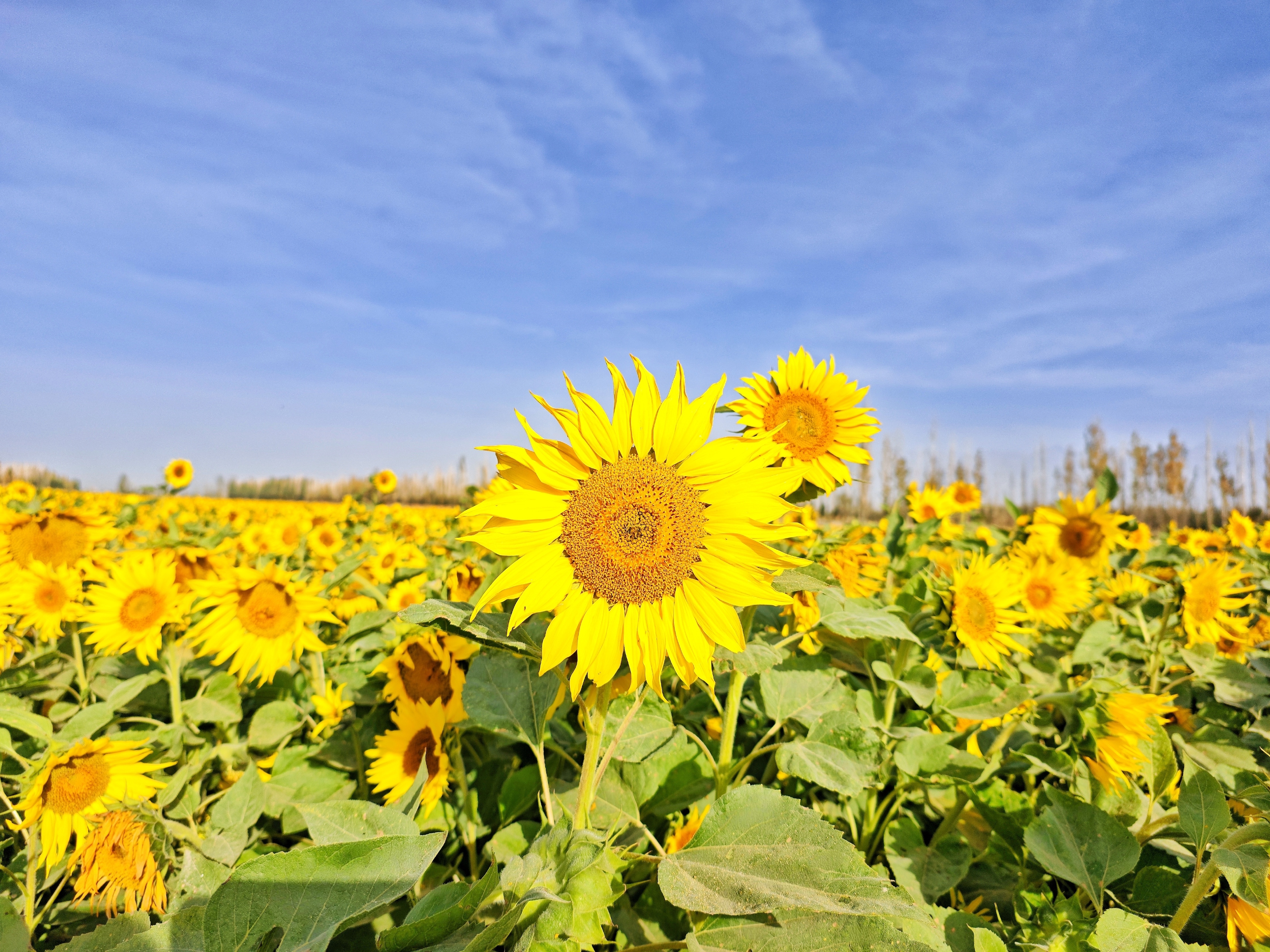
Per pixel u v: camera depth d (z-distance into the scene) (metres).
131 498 11.78
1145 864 2.70
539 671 2.48
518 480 1.88
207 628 3.47
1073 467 57.16
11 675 3.93
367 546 6.65
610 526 1.81
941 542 7.15
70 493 12.48
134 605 3.52
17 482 9.88
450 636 2.95
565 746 3.13
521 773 2.92
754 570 1.83
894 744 3.01
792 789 3.08
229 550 4.94
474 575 4.06
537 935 1.46
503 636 1.90
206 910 1.47
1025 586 4.24
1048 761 2.93
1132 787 2.77
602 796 2.57
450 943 1.48
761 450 1.94
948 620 3.31
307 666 3.97
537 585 1.79
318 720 3.50
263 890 1.49
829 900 1.54
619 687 1.97
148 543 4.21
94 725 2.89
